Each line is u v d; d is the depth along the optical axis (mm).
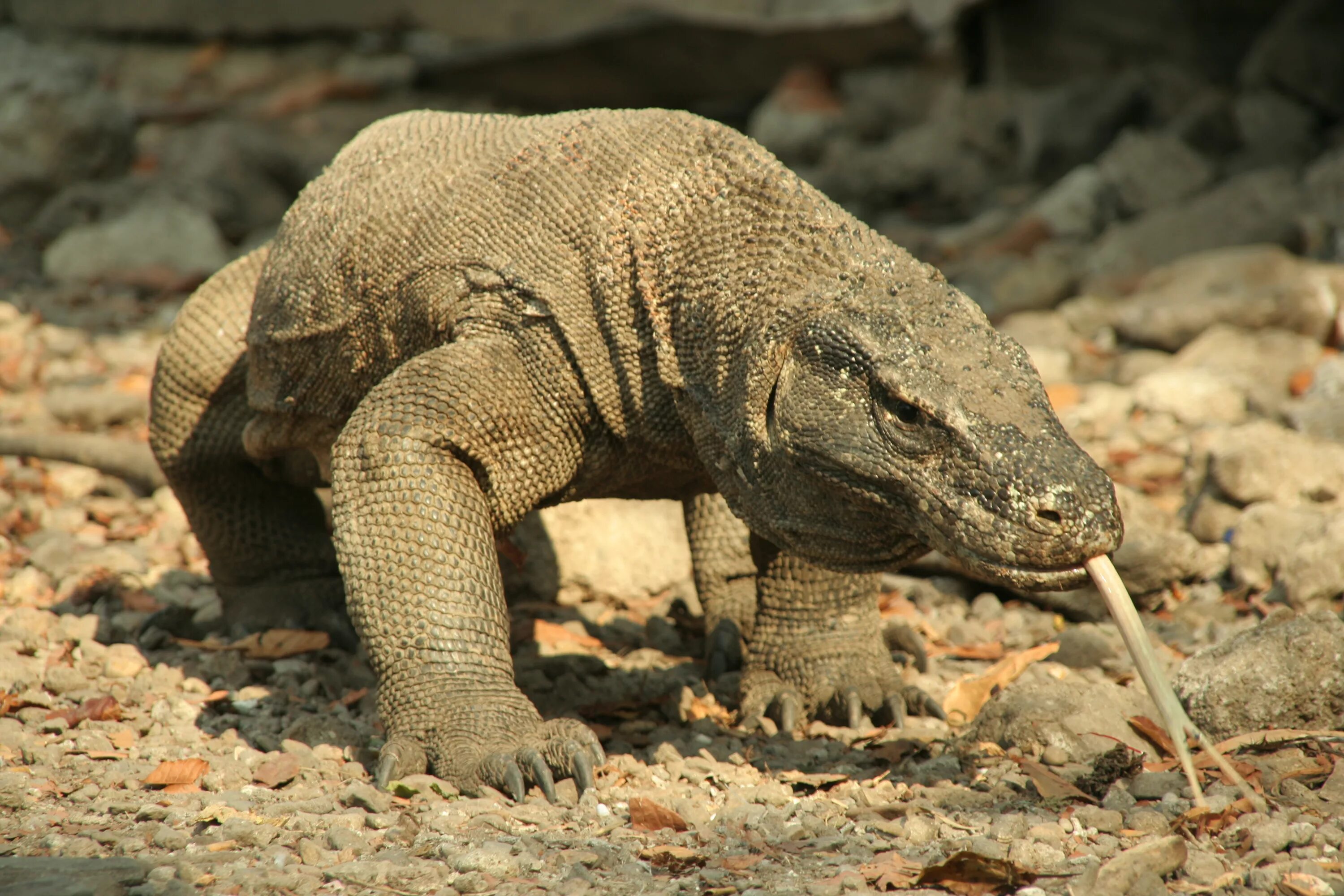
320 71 36469
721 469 8016
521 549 12250
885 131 31547
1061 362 19109
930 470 6988
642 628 11984
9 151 25000
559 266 8539
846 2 31031
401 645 8133
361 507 8328
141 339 19938
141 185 25844
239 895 6359
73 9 36562
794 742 9016
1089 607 11812
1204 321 19422
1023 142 29188
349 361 9523
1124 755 7812
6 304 20438
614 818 7379
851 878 6531
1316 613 8648
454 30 35812
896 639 10703
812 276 7727
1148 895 6328
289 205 27547
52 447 14438
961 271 24484
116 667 9805
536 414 8602
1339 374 16797
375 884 6508
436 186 9109
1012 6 30750
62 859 6598
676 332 8273
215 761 8125
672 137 8578
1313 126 27062
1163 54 29844
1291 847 6965
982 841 6852
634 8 32375
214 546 11289
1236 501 13172
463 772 7652
